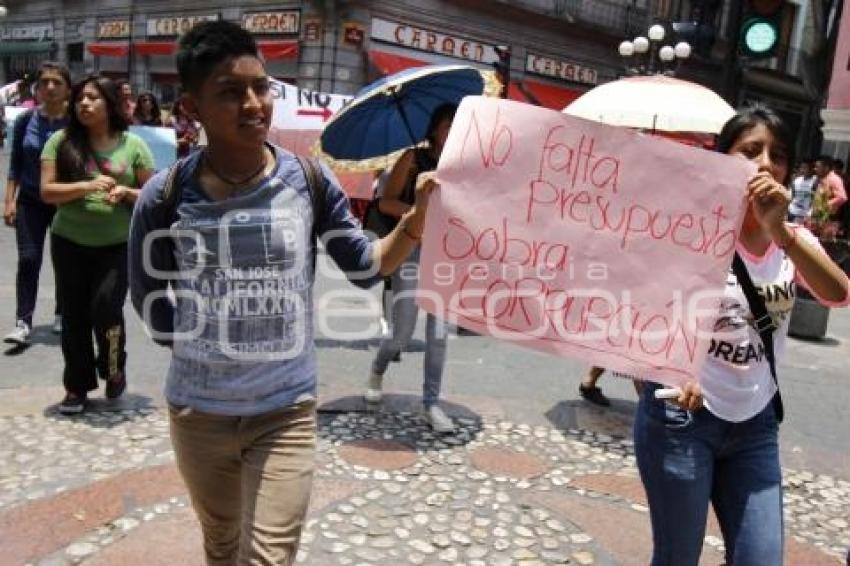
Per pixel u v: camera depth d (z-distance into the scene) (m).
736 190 2.10
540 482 3.84
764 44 6.91
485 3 19.70
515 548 3.19
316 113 7.84
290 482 1.98
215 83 1.86
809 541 3.50
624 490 3.82
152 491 3.42
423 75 4.03
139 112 10.74
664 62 15.90
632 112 5.65
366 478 3.71
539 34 21.44
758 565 2.02
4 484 3.41
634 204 2.17
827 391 6.00
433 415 4.36
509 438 4.38
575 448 4.32
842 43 17.03
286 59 18.17
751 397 2.13
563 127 2.18
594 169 2.18
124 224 4.07
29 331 5.34
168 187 1.99
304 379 2.06
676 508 2.13
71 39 25.14
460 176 2.19
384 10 17.88
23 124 5.22
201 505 2.19
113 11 23.23
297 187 2.02
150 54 21.92
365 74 17.91
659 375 2.16
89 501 3.29
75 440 3.90
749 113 2.20
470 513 3.46
